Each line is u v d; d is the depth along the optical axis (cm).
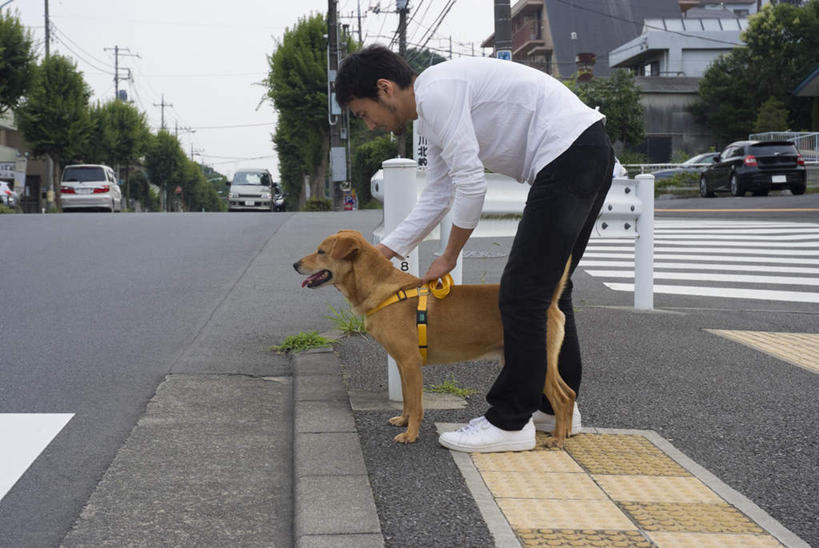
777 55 3531
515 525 247
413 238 353
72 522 261
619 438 341
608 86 3397
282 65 3600
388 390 405
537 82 305
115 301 654
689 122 3734
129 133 4950
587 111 305
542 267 300
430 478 288
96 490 287
